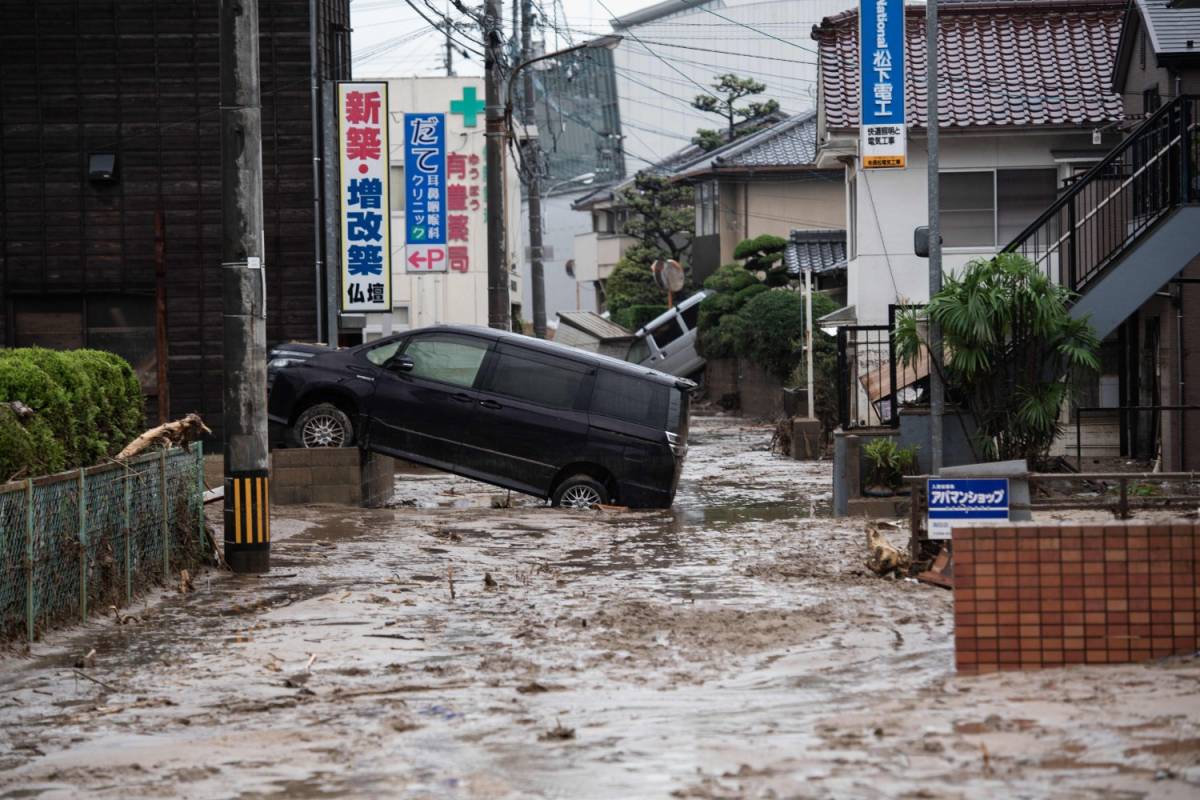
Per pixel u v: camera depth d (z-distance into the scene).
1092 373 34.72
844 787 8.30
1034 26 42.06
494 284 38.97
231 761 9.75
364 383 28.62
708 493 32.47
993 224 40.25
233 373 19.83
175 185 34.88
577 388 28.41
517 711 11.14
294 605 16.88
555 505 28.34
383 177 35.88
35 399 16.33
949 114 39.59
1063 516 20.92
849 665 12.77
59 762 10.00
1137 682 10.84
